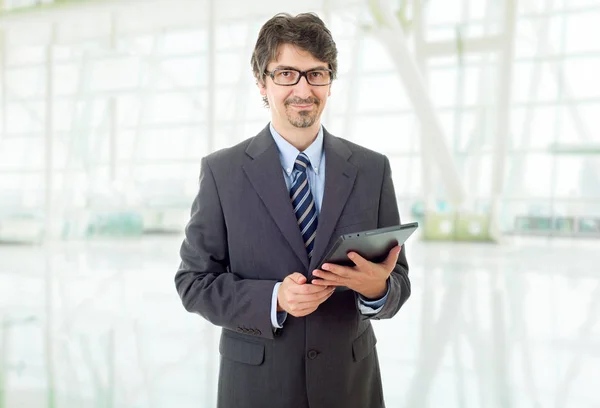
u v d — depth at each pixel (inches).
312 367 58.7
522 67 631.8
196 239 63.9
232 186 62.7
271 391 59.4
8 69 761.6
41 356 169.2
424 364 161.8
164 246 581.9
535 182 634.2
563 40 616.7
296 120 59.4
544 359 166.2
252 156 63.4
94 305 248.7
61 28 675.4
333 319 60.1
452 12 645.3
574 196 621.3
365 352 63.0
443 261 416.5
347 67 698.2
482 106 634.2
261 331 57.3
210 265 63.6
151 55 759.7
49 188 726.5
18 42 732.7
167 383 145.8
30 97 776.3
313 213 62.1
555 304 247.0
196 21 689.6
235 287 58.7
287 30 56.7
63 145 758.5
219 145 751.7
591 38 606.9
